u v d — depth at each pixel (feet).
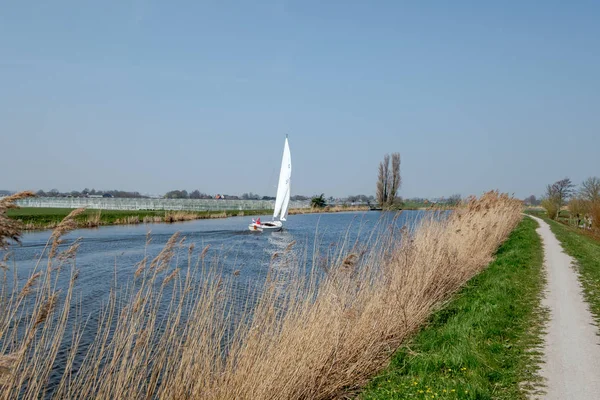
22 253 78.64
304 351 23.50
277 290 28.78
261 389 20.99
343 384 24.67
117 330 23.24
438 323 33.37
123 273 60.75
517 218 121.19
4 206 14.52
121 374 21.09
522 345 26.96
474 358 24.12
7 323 20.01
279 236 119.14
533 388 21.08
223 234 130.00
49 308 19.25
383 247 38.60
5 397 17.98
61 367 29.84
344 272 29.27
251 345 22.54
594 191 151.43
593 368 23.17
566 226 153.69
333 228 100.12
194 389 21.20
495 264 56.29
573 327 30.30
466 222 56.59
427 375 23.12
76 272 22.41
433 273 38.78
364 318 27.63
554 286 43.57
